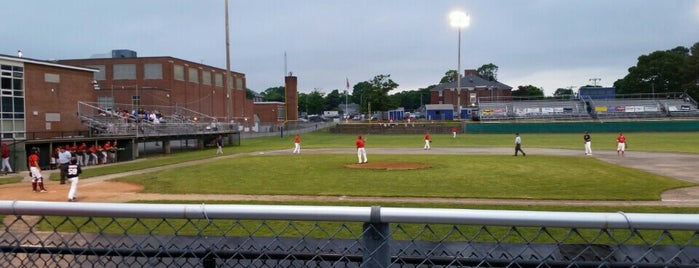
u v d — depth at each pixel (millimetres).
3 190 20469
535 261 3109
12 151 30281
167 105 66188
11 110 37031
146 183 21625
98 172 26984
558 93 187375
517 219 2613
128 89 65750
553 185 19281
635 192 17250
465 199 16203
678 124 72688
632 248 3783
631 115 83875
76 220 10320
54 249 3299
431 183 20188
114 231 9266
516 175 22672
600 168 25531
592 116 84438
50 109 40438
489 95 121312
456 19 74438
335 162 30453
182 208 2816
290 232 9398
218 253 3316
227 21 55875
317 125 93688
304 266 3852
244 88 91250
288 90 94812
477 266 3215
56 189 20578
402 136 70312
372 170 25469
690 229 2539
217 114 80375
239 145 54938
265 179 22141
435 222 2664
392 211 2680
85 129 43281
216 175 24094
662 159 30875
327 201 16078
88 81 44594
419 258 3346
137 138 40219
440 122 81250
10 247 3289
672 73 117625
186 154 42781
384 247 2766
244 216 2770
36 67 39188
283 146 50594
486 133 75125
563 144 48281
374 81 104562
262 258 3365
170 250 3303
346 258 3379
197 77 74125
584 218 2584
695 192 17344
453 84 124938
